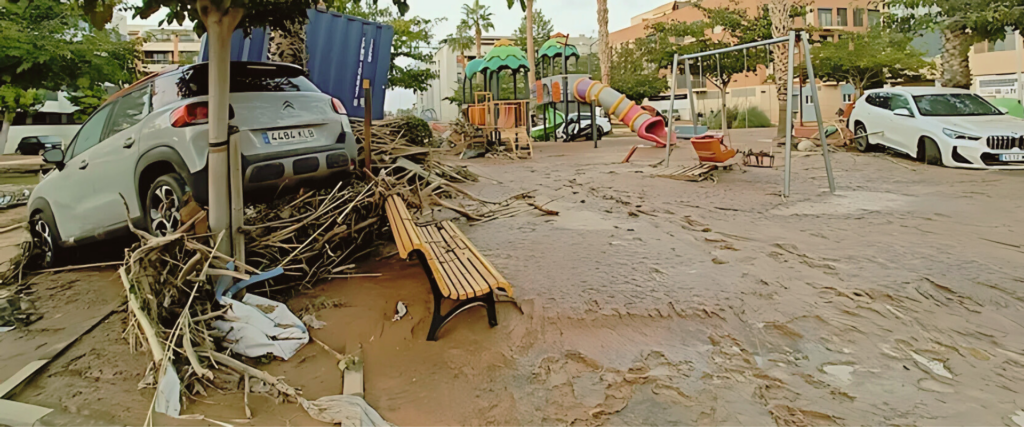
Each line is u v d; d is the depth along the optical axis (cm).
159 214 486
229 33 381
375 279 486
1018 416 264
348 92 1116
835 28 4122
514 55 2033
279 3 457
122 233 529
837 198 771
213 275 364
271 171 474
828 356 329
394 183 602
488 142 1666
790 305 393
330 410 280
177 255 381
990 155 976
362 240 554
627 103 1892
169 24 421
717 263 488
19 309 453
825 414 274
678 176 995
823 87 4075
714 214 695
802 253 508
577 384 313
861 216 651
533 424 280
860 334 351
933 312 374
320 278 488
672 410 284
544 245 564
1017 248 497
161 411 277
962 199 732
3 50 1112
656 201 793
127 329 359
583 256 520
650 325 374
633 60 3888
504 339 367
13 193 1135
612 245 556
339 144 544
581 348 350
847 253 503
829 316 375
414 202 590
